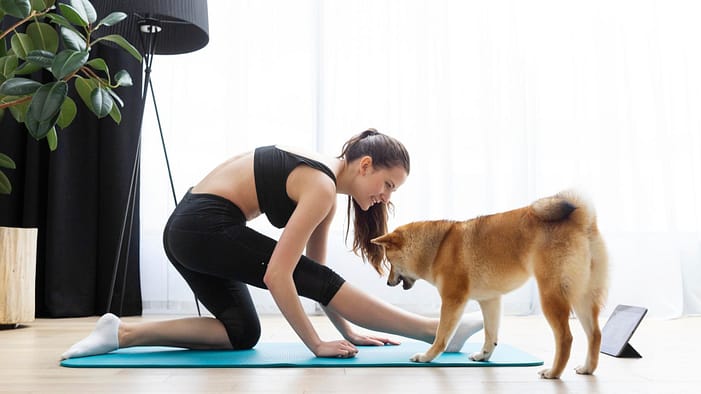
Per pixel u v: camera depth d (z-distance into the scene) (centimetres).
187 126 389
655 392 164
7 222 362
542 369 185
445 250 194
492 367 195
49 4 266
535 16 403
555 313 174
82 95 261
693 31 400
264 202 211
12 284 295
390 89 398
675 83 400
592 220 178
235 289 221
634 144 394
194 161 389
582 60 400
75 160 370
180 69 390
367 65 400
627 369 198
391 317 217
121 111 375
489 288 190
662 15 401
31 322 330
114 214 371
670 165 391
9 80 228
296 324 200
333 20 401
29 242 305
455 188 397
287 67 398
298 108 397
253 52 397
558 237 174
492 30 403
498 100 399
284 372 184
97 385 165
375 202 218
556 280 173
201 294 220
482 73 399
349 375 180
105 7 286
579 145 397
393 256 203
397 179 212
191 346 218
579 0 403
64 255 362
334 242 390
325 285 212
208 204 210
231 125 389
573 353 234
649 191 391
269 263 195
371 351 219
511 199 397
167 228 221
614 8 402
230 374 181
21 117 281
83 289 366
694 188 397
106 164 372
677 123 399
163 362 194
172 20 307
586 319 185
